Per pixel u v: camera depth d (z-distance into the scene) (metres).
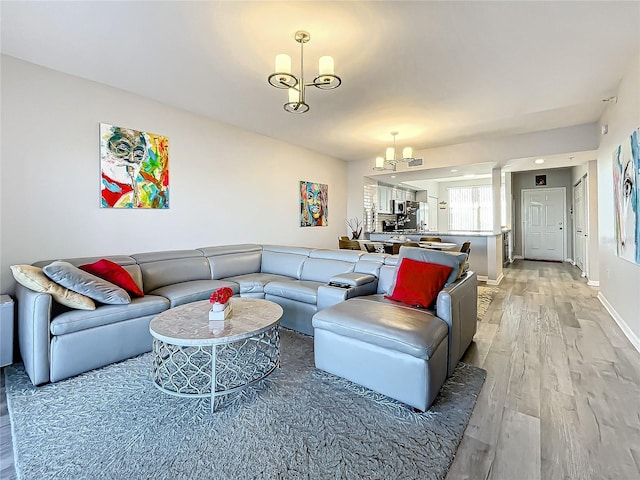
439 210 10.59
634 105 2.72
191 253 3.65
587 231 5.86
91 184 3.13
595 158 5.09
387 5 2.03
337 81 2.24
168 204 3.78
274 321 2.14
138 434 1.65
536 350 2.72
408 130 4.73
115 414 1.83
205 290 3.10
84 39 2.40
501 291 5.00
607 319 3.55
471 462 1.47
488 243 5.67
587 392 2.06
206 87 3.26
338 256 3.63
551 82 3.15
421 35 2.36
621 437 1.63
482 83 3.16
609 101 3.58
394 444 1.58
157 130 3.65
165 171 3.73
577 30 2.31
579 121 4.34
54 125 2.89
